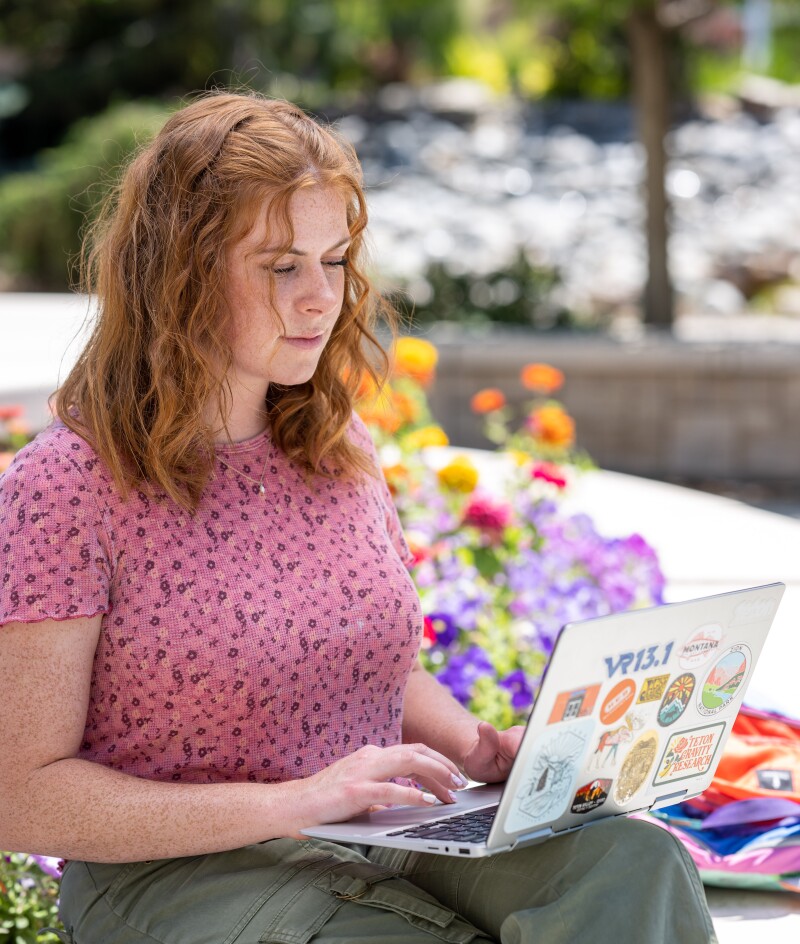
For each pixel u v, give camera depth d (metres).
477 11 33.12
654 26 15.82
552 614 5.79
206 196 2.69
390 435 7.07
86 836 2.51
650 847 2.44
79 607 2.54
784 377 13.23
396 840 2.40
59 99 28.81
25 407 7.79
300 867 2.63
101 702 2.65
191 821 2.51
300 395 2.97
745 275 21.89
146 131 3.25
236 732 2.69
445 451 9.41
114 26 29.41
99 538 2.60
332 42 29.16
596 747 2.46
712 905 3.84
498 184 25.06
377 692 2.90
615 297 19.62
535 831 2.46
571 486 8.30
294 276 2.76
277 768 2.74
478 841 2.37
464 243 21.48
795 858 3.86
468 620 5.33
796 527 8.98
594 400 13.50
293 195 2.70
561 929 2.38
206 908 2.56
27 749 2.51
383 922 2.51
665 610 2.44
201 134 2.74
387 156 26.33
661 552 8.29
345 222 2.82
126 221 2.78
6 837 2.54
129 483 2.63
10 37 29.14
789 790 4.03
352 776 2.54
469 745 3.06
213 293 2.71
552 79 30.20
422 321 16.91
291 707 2.74
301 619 2.73
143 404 2.69
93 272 3.16
